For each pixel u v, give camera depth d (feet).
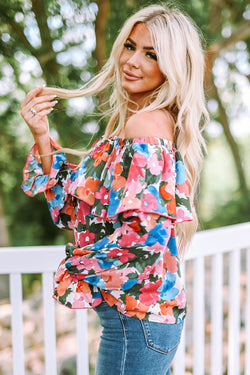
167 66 3.96
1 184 13.56
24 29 9.30
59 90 4.66
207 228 18.49
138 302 4.02
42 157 4.86
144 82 4.19
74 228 4.60
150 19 4.08
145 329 4.03
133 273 3.92
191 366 10.27
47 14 8.97
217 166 23.79
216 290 6.40
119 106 4.63
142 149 3.88
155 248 3.82
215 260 6.35
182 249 4.97
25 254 5.43
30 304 12.91
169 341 4.20
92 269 3.98
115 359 4.10
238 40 11.25
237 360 6.72
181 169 4.14
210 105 13.82
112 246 3.86
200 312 6.25
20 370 5.60
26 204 14.35
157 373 4.22
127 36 4.23
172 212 3.87
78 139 9.98
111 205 3.92
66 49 9.42
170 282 4.31
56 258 5.48
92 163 4.42
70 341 10.89
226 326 11.76
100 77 4.64
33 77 10.14
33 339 11.17
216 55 10.93
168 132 4.13
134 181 3.77
